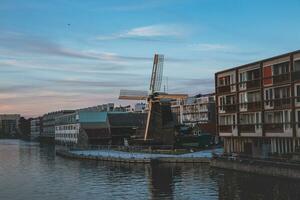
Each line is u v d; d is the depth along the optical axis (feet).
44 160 389.80
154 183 220.43
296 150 228.84
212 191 188.03
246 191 181.16
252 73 264.93
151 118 447.83
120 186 214.69
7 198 187.62
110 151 435.53
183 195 183.11
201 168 273.95
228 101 289.33
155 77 467.52
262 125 253.44
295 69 228.22
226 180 212.43
